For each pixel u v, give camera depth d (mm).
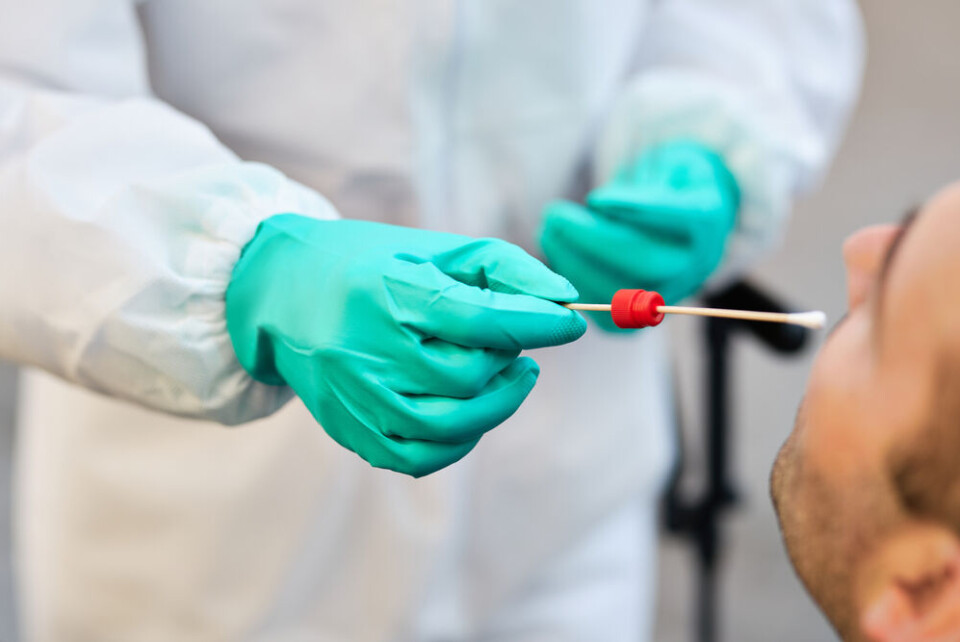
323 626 1002
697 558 1213
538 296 542
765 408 2020
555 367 1006
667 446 1140
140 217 612
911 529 497
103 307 604
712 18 1058
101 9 717
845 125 2793
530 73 885
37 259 612
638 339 1056
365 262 557
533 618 1069
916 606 501
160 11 818
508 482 1012
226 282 618
